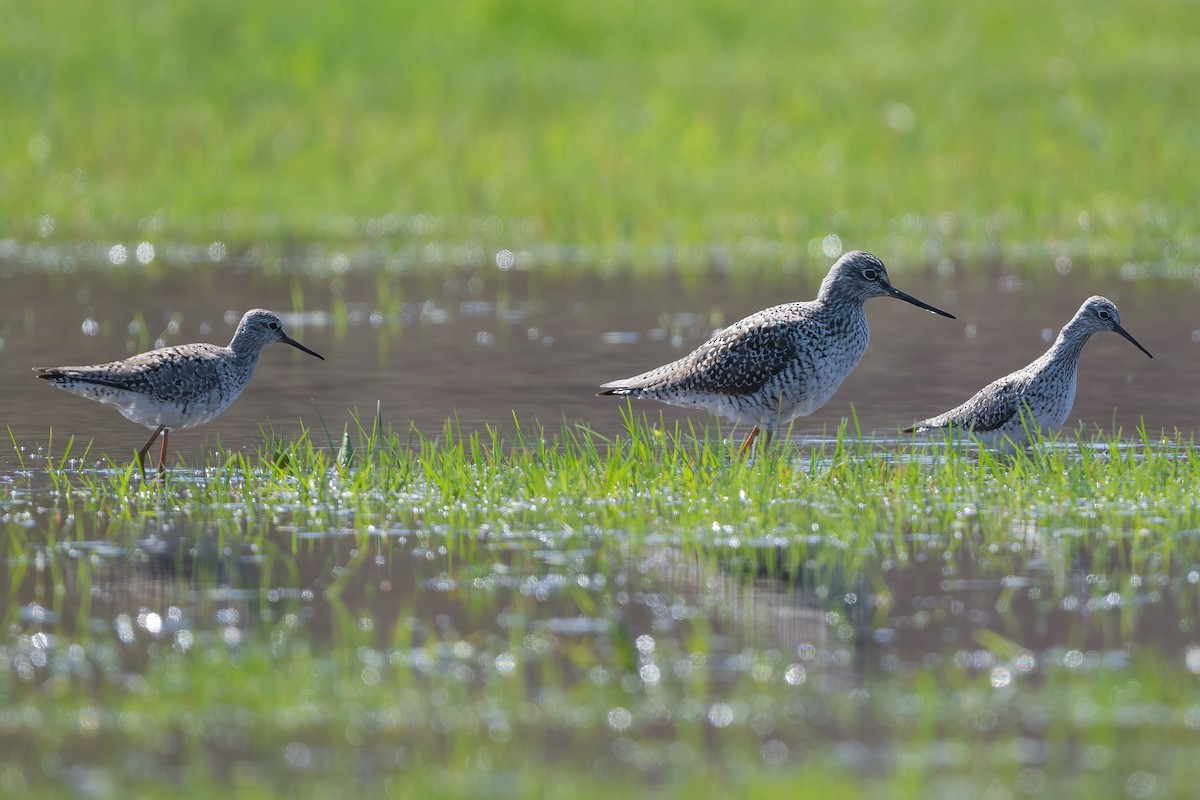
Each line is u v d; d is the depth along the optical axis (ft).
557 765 29.35
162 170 118.11
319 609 37.37
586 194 110.22
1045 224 101.76
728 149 120.16
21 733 30.78
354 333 75.10
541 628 36.01
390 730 30.86
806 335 52.16
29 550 42.24
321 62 145.18
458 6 159.02
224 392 53.36
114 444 55.11
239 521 44.93
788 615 36.78
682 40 154.92
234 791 28.37
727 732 30.71
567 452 48.98
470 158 119.55
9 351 70.28
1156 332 72.90
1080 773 28.86
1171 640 34.88
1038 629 35.68
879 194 108.37
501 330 75.36
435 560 41.14
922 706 31.60
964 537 42.65
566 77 141.90
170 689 32.42
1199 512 44.11
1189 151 114.11
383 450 51.80
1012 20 156.76
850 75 138.00
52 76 138.21
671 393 52.85
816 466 49.49
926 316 78.02
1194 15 157.17
